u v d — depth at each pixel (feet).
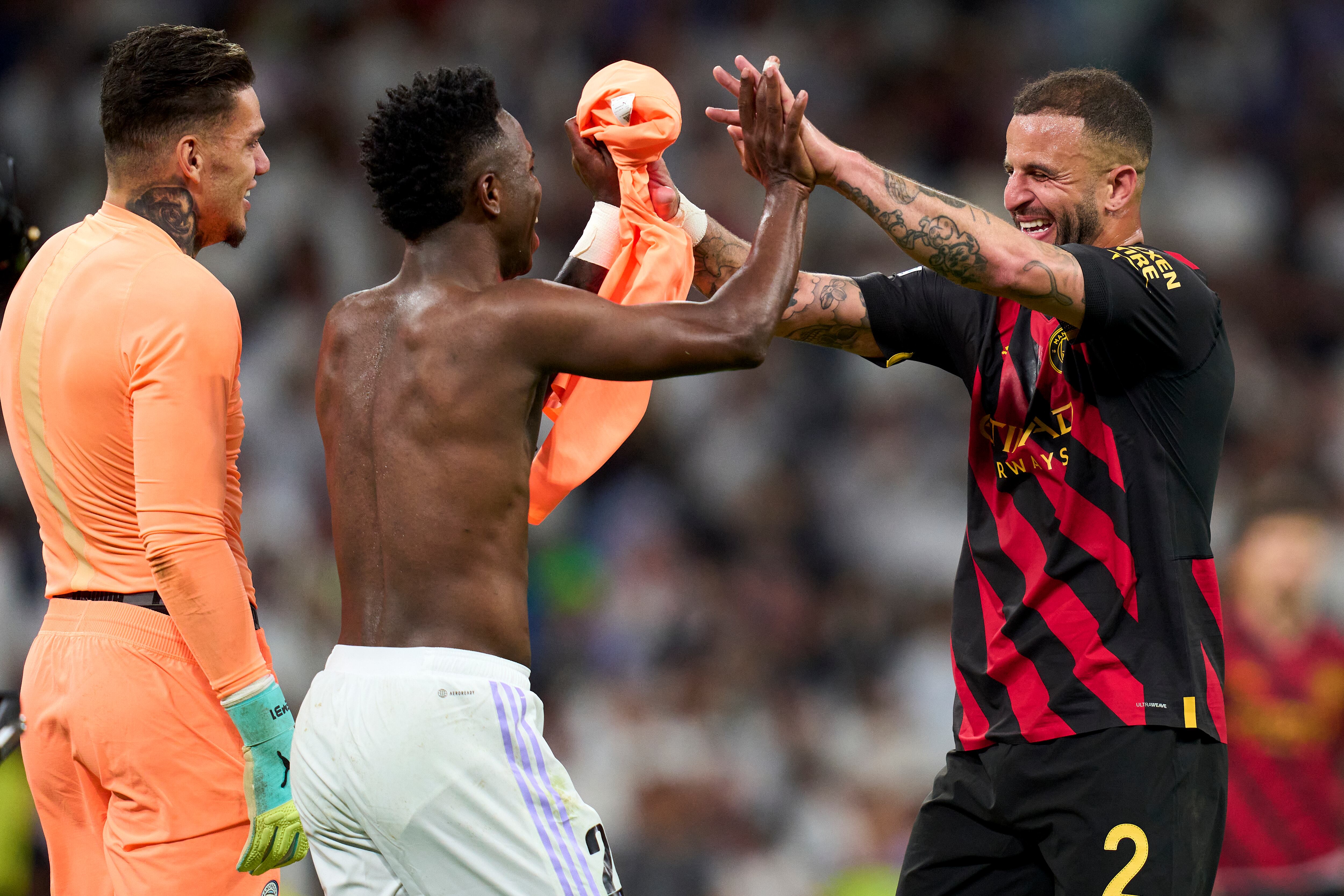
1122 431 32.78
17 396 33.83
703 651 94.07
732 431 114.32
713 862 78.28
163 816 33.14
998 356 34.96
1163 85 144.56
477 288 30.42
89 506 33.30
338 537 30.37
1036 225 35.58
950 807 35.37
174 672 33.24
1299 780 55.42
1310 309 131.34
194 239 34.81
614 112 33.68
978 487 35.19
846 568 106.11
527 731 29.32
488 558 29.50
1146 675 32.12
